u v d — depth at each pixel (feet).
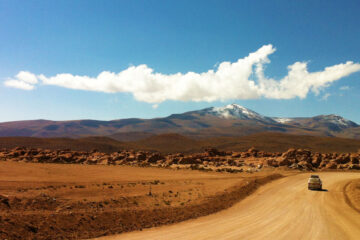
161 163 273.13
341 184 128.67
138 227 51.90
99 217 54.54
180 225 53.88
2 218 46.01
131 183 121.29
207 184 121.60
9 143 518.37
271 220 58.03
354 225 55.06
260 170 215.31
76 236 45.44
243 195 92.12
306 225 54.03
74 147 559.38
